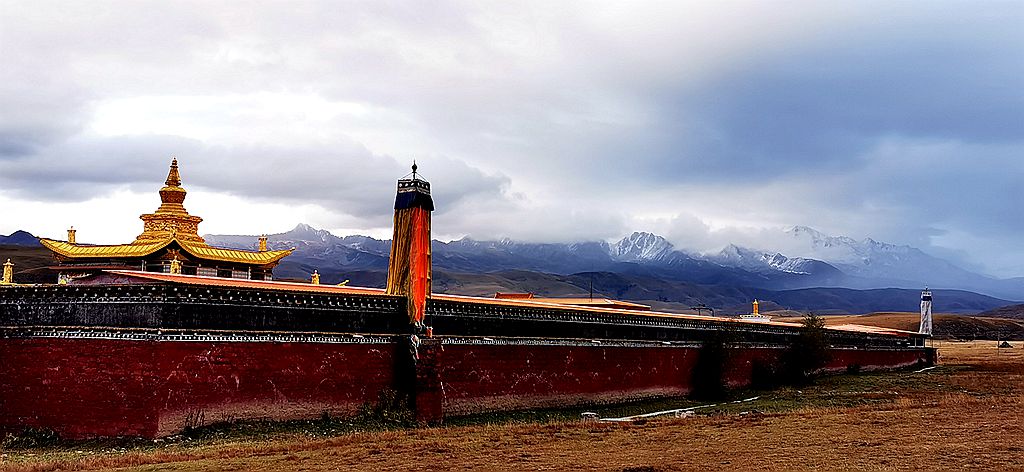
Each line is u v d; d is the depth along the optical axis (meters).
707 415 49.75
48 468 30.92
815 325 78.00
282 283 46.31
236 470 30.56
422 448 35.47
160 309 36.97
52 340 38.41
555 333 54.03
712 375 65.06
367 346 44.03
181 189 58.06
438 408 44.81
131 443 35.72
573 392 54.50
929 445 35.56
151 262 54.00
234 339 38.84
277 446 35.28
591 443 37.56
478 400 48.12
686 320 65.69
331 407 42.03
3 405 38.50
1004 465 31.00
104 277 41.16
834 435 38.94
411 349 44.94
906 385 72.06
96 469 30.62
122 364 36.81
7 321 40.62
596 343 56.72
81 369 37.56
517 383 50.75
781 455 34.00
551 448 36.19
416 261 46.09
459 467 31.81
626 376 58.81
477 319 48.94
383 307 45.16
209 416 37.66
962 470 30.27
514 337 51.06
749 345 70.81
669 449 35.97
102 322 38.25
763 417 46.62
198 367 37.50
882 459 32.59
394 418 43.12
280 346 40.47
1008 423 41.84
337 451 34.50
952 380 76.56
